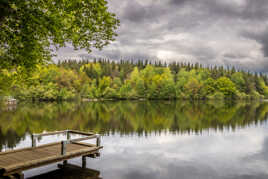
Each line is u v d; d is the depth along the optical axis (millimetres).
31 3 5973
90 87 89438
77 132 10539
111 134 17438
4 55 7281
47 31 6324
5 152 8383
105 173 8773
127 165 9836
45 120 25062
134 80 101938
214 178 8438
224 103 68312
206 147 13414
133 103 65938
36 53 7676
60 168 9258
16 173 7031
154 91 87562
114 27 7676
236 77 102125
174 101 81000
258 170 9375
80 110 39031
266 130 19812
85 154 9141
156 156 11359
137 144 14062
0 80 9977
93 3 6836
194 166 9836
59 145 9875
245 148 13250
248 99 97625
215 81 92000
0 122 23000
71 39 7793
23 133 17375
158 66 132000
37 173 8609
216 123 24172
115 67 130375
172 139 15680
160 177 8461
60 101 73000
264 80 119438
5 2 4984
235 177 8562
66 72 88250
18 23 5961
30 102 62688
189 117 29578
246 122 25016
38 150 8953
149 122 24578
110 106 51625
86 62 135750
